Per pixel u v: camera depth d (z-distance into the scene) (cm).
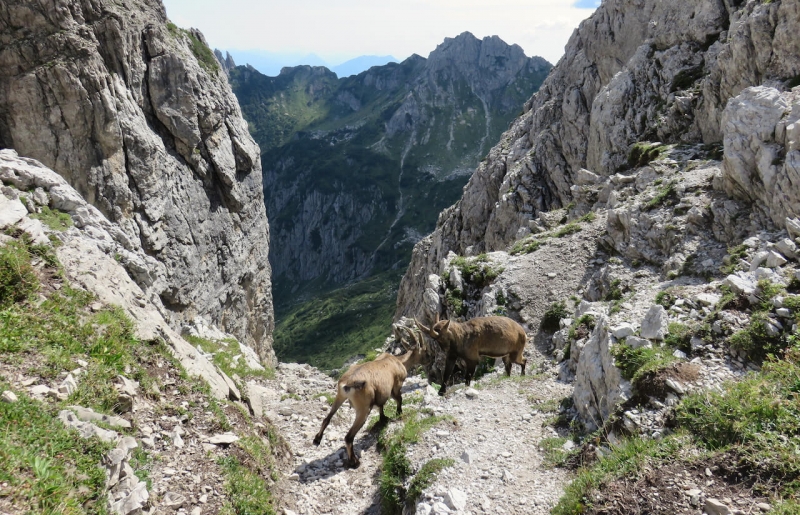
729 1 3281
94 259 1336
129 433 859
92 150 2989
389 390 1193
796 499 575
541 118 5228
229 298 4291
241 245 4447
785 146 1554
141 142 3244
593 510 674
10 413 683
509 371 1511
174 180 3588
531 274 2186
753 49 2503
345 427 1429
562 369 1413
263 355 5053
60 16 2881
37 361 877
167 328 1364
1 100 2795
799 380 749
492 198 5412
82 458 680
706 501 607
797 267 1102
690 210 1831
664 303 1220
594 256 2162
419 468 968
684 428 770
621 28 4328
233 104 4500
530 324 1944
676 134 3084
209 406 1091
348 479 1100
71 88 2861
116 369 985
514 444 1007
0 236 1142
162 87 3566
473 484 879
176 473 853
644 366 940
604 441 892
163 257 3394
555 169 4594
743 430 699
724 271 1421
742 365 915
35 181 1522
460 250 5653
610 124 3675
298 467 1173
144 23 3519
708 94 2791
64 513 576
